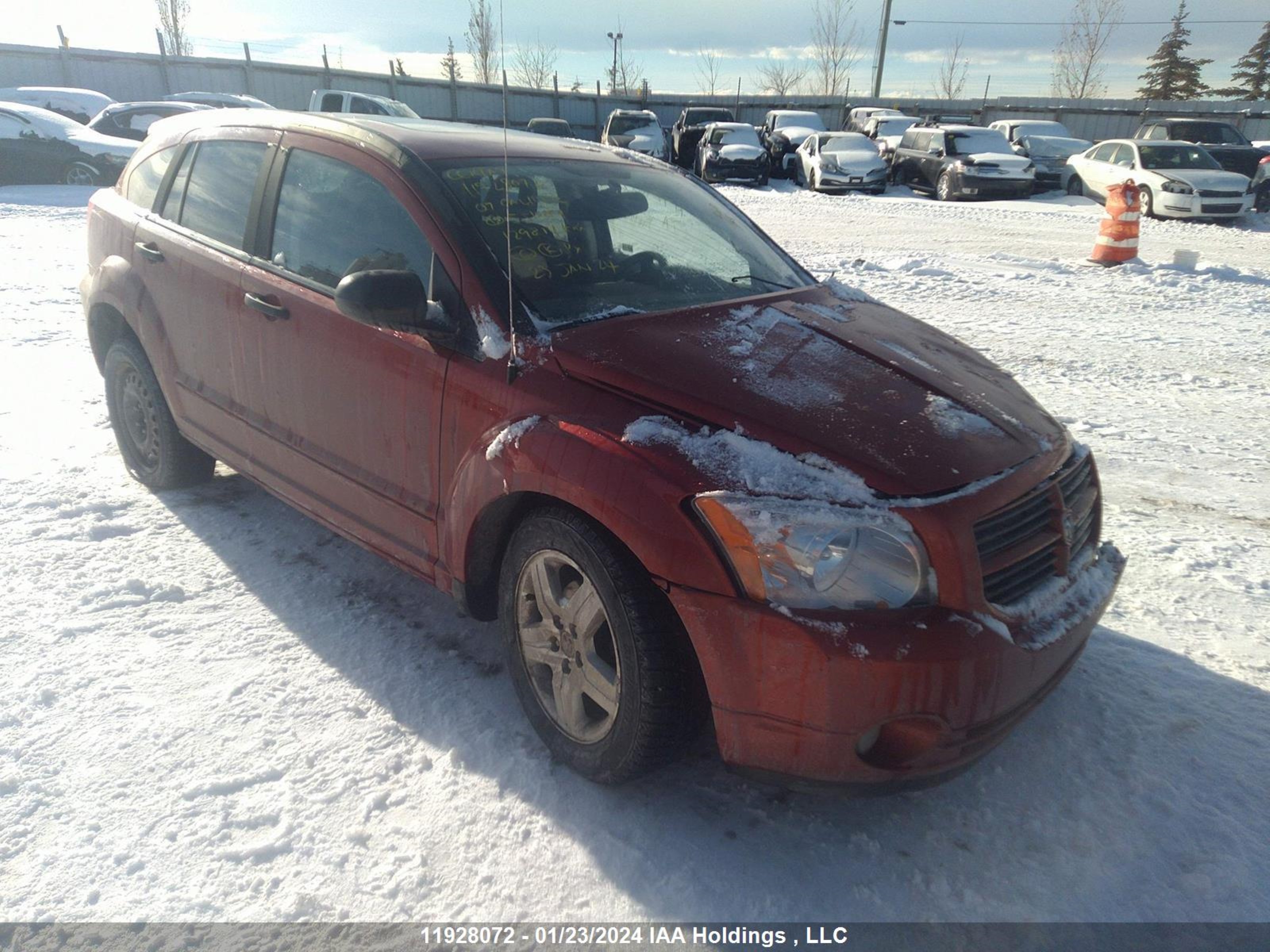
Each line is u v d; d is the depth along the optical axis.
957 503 2.23
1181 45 55.84
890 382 2.67
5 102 17.06
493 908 2.17
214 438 3.82
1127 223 11.38
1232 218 16.39
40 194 14.99
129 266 4.13
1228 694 3.05
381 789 2.52
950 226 15.55
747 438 2.32
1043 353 7.38
